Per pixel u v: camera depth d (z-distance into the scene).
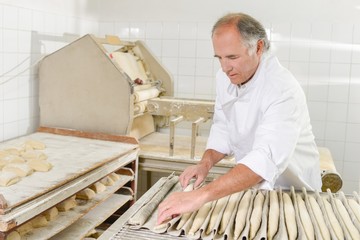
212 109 2.74
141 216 1.29
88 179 2.02
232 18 1.49
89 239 2.16
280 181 1.91
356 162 3.41
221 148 1.95
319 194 1.56
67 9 3.25
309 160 1.97
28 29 2.79
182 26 3.59
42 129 2.83
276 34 3.41
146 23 3.67
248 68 1.55
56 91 2.79
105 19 3.75
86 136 2.73
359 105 3.34
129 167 2.68
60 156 2.23
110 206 2.40
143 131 3.35
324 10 3.30
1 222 1.46
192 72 3.62
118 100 2.68
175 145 3.13
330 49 3.33
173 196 1.32
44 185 1.75
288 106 1.52
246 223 1.25
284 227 1.24
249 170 1.38
